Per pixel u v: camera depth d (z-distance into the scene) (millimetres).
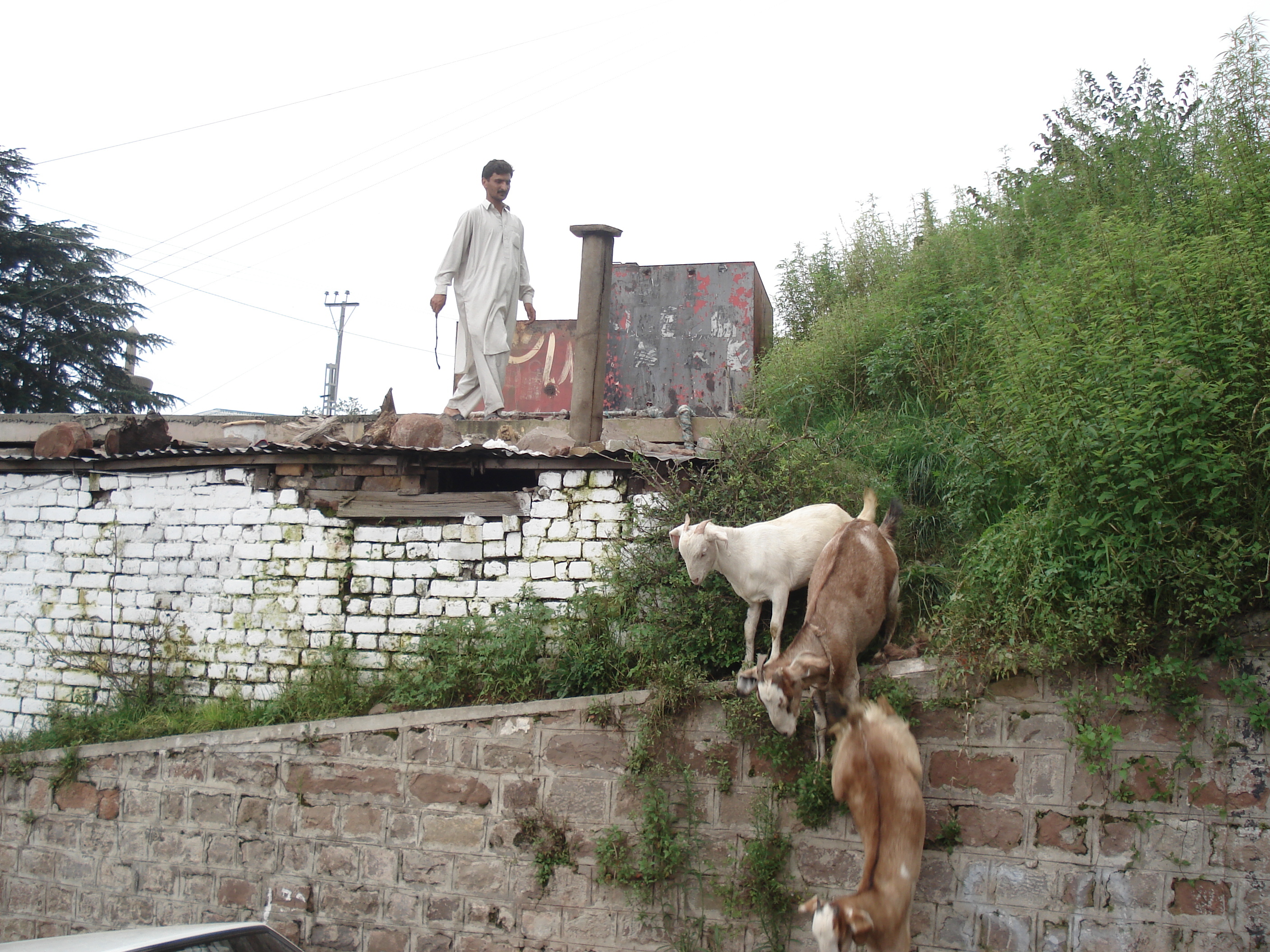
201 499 8836
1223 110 9562
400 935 7031
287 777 7496
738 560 6410
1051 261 9539
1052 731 5969
